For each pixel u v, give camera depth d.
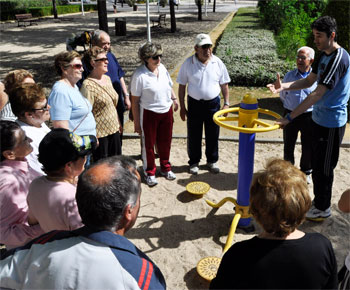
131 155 5.34
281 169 1.47
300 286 1.32
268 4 18.92
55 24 25.48
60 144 1.93
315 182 3.53
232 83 8.86
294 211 1.35
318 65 3.23
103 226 1.39
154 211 3.93
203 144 5.69
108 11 35.34
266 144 5.66
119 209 1.39
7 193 2.08
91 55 3.61
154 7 40.47
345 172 4.72
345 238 3.41
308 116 4.04
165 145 4.45
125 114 6.93
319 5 16.14
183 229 3.62
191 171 4.75
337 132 3.29
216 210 3.93
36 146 2.60
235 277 1.37
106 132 3.83
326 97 3.20
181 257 3.22
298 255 1.34
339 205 1.98
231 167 4.98
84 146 2.04
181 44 16.55
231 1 48.44
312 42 7.50
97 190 1.38
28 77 3.08
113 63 4.55
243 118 3.09
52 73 11.55
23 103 2.57
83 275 1.28
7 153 2.15
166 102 4.18
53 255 1.33
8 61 13.53
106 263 1.29
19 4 32.59
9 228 2.10
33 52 15.23
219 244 3.39
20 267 1.39
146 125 4.18
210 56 4.23
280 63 9.61
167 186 4.46
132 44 16.73
